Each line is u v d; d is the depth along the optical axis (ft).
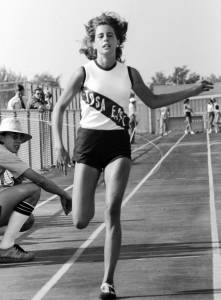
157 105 41.32
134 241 58.65
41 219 73.77
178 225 66.85
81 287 43.16
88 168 39.81
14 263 51.19
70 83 40.32
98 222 70.33
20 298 41.32
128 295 40.78
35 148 129.29
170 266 48.24
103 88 39.99
